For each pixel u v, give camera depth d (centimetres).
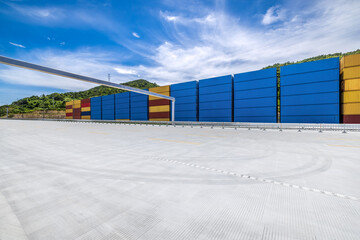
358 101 1561
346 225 217
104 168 477
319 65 1758
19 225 224
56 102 11119
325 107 1719
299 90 1862
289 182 366
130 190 332
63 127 2303
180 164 510
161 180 384
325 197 295
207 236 198
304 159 558
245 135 1274
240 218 235
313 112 1780
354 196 297
